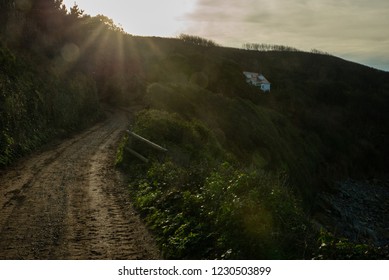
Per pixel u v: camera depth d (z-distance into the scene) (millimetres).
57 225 8273
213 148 22984
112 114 45938
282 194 8297
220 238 6625
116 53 62156
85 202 10266
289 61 196750
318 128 78625
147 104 38531
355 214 47469
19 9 33812
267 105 76562
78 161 16609
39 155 17500
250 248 6227
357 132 89438
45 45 32719
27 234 7648
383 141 89500
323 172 59000
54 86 28188
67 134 26000
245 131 40906
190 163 15031
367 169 74000
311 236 6621
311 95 117312
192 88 44125
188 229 7383
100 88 57469
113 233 7953
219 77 71625
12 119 17828
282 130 56594
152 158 14641
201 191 9242
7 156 15156
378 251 6191
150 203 9758
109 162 16750
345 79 171375
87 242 7383
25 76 23062
